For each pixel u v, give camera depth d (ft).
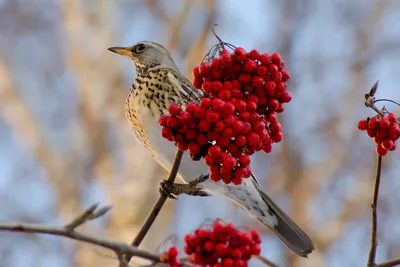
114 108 49.85
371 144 57.06
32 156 52.24
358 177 55.62
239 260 21.11
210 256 21.26
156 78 32.91
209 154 22.02
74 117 52.54
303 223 52.80
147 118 32.73
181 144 22.24
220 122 21.68
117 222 44.24
